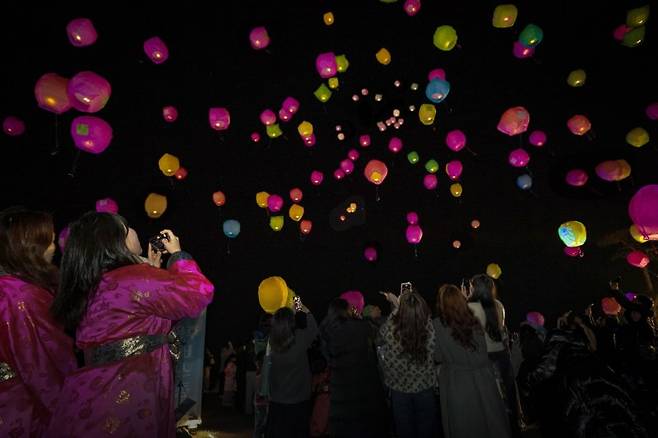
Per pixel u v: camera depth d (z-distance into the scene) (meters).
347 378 3.75
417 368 3.32
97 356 1.49
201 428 6.40
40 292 1.73
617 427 2.68
